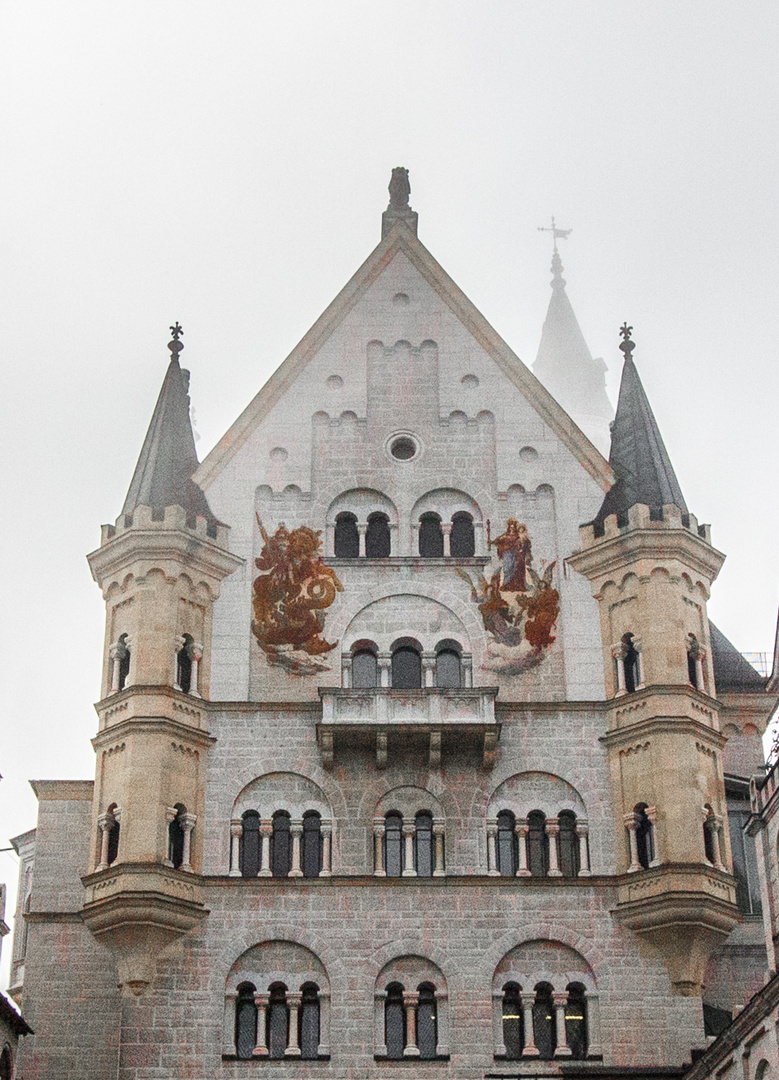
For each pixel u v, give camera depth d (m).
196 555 65.69
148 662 63.44
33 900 63.84
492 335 70.75
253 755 63.28
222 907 60.84
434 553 67.25
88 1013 62.25
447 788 62.88
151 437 69.19
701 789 62.19
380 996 59.94
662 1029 59.31
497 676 64.75
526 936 60.62
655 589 64.69
